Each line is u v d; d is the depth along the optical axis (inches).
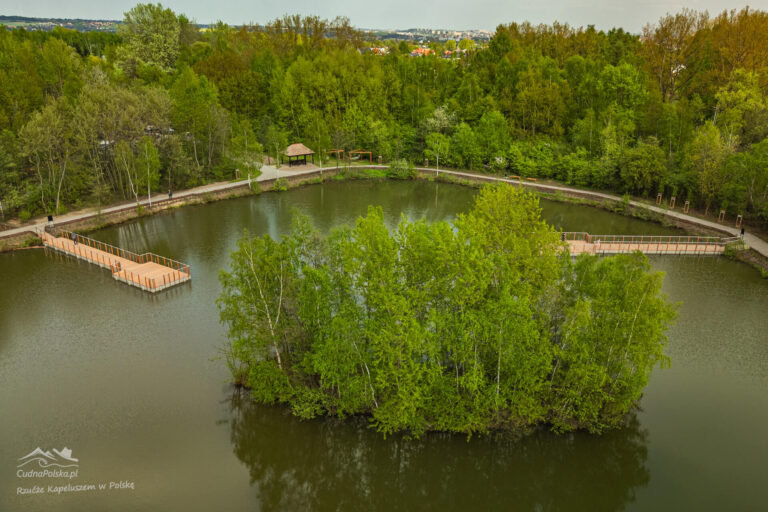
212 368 2026.3
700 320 2347.4
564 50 6633.9
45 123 3464.6
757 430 1712.6
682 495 1492.4
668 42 5689.0
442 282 1619.1
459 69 6343.5
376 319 1624.0
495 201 1920.5
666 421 1754.4
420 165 5349.4
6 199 3358.8
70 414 1781.5
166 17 6496.1
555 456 1644.9
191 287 2687.0
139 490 1503.4
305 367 1749.5
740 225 3412.9
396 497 1537.9
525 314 1535.4
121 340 2208.4
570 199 4249.5
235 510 1459.2
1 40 5393.7
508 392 1641.2
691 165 3841.0
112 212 3663.9
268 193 4493.1
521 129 5162.4
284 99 5482.3
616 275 1625.2
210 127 4399.6
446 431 1705.2
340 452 1674.5
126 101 3909.9
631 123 4515.3
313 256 1833.2
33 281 2753.4
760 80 5044.3
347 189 4680.1
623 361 1621.6
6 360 2065.7
